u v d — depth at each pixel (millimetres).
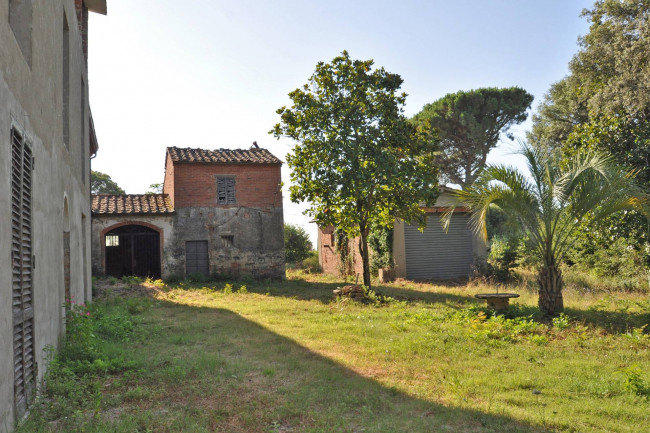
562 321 9414
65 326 7527
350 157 14711
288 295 16750
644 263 14984
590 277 17125
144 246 21406
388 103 15102
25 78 4672
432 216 20734
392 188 15281
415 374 6473
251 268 22109
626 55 17938
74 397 5184
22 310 4438
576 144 15469
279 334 9336
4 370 3789
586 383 5824
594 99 18922
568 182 10469
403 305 13008
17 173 4387
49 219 5941
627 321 9664
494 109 31750
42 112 5551
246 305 13867
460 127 32312
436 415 4891
